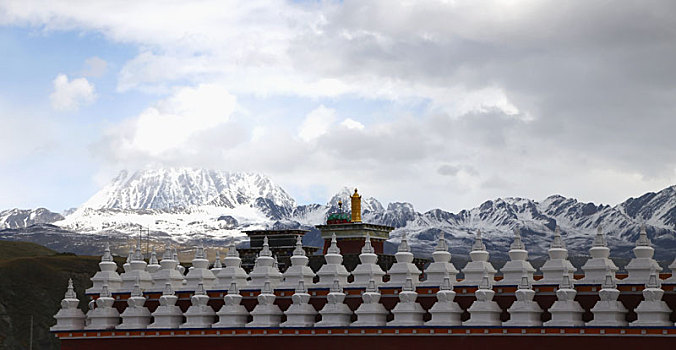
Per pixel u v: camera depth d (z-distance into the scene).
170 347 66.31
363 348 60.34
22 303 159.38
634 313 54.75
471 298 59.03
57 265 174.25
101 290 71.25
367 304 60.69
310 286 64.00
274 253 94.88
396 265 62.09
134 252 73.62
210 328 64.88
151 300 69.50
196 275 68.50
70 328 70.38
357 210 96.81
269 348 63.31
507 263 58.81
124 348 67.75
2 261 173.75
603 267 55.97
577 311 55.09
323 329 61.38
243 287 66.50
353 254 90.81
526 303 55.81
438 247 61.12
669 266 55.00
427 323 58.25
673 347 51.88
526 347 55.47
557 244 58.00
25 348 150.00
